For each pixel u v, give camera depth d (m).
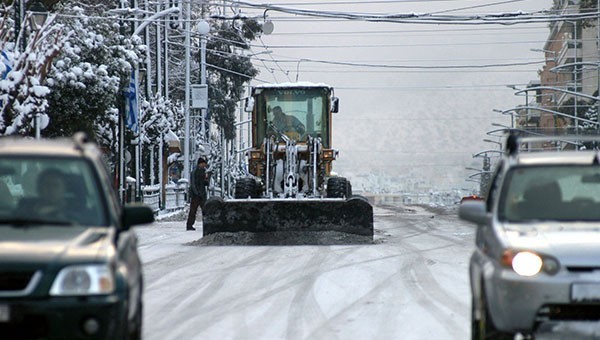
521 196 29.09
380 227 94.88
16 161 25.72
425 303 40.12
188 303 40.47
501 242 26.72
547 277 25.44
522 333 25.78
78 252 22.47
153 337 32.53
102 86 91.94
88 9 125.75
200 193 91.06
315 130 80.69
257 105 81.06
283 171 77.75
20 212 25.02
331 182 77.00
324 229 69.50
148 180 162.50
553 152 31.11
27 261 21.95
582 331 25.23
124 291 22.59
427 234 82.44
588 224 27.70
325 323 35.34
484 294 26.95
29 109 70.06
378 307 39.12
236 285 46.22
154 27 196.12
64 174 25.67
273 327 34.53
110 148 111.44
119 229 25.11
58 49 71.44
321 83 81.44
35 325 21.72
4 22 73.88
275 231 69.38
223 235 69.62
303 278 48.56
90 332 21.81
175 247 67.62
